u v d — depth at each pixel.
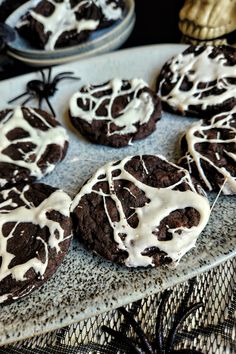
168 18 0.48
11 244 0.30
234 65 0.38
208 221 0.31
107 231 0.30
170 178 0.32
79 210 0.31
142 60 0.41
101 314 0.30
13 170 0.34
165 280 0.29
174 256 0.29
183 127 0.37
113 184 0.32
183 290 0.31
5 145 0.35
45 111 0.38
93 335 0.30
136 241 0.29
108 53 0.42
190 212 0.30
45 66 0.45
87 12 0.44
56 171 0.36
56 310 0.28
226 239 0.30
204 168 0.33
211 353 0.28
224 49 0.39
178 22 0.47
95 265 0.30
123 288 0.29
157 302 0.30
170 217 0.30
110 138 0.36
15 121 0.37
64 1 0.44
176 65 0.39
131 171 0.32
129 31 0.46
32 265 0.29
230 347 0.29
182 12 0.42
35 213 0.31
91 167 0.36
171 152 0.36
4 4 0.46
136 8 0.50
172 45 0.41
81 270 0.30
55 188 0.33
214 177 0.32
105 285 0.29
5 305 0.29
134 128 0.36
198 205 0.30
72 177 0.36
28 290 0.28
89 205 0.31
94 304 0.28
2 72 0.45
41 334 0.28
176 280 0.29
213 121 0.35
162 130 0.37
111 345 0.29
